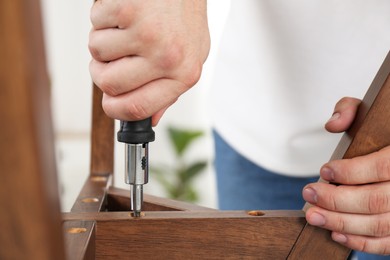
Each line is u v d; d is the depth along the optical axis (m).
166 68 0.47
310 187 0.55
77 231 0.50
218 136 1.05
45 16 0.21
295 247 0.56
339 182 0.54
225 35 1.00
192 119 2.32
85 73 2.17
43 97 0.20
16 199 0.21
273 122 0.92
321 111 0.88
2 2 0.19
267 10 0.88
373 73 0.85
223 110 1.00
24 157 0.20
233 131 0.98
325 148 0.90
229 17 0.98
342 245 0.56
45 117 0.21
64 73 2.16
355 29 0.84
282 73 0.90
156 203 0.67
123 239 0.54
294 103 0.90
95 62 0.52
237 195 1.02
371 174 0.53
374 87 0.55
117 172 2.14
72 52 2.16
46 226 0.21
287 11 0.86
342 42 0.85
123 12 0.46
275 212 0.58
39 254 0.21
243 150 0.97
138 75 0.48
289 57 0.88
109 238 0.54
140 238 0.54
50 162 0.21
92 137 0.78
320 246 0.56
